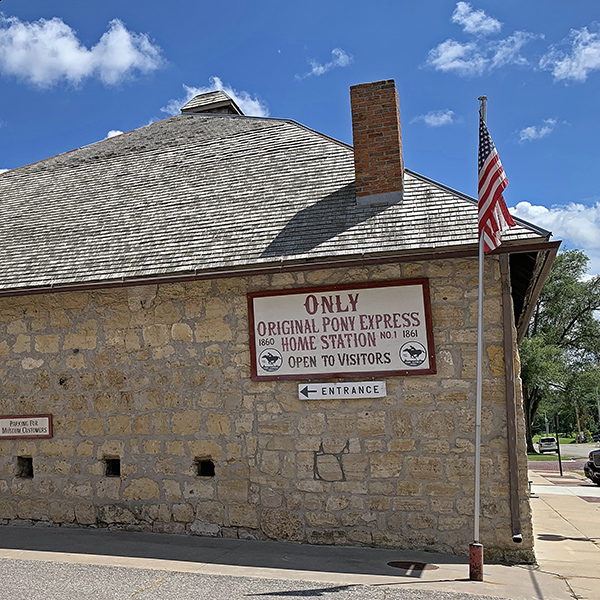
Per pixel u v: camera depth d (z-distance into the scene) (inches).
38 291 333.4
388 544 281.6
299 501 296.0
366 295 295.9
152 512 318.7
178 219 365.4
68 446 337.4
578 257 1528.1
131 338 332.2
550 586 228.5
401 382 288.0
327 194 347.6
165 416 322.0
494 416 274.2
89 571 241.1
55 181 475.5
